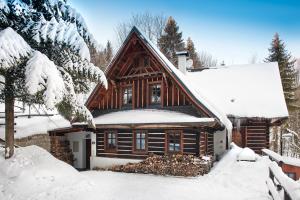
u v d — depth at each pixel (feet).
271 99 71.05
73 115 41.11
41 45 36.11
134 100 59.88
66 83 37.06
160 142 54.19
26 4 35.78
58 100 30.17
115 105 62.08
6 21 33.76
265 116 66.95
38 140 65.21
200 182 43.45
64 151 62.80
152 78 58.23
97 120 59.06
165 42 144.46
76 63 38.73
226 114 68.23
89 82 43.32
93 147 61.26
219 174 45.91
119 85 62.03
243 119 68.90
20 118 71.26
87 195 32.53
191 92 51.67
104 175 50.21
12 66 29.17
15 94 35.40
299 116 124.47
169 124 50.11
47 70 29.76
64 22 36.19
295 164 26.05
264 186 38.19
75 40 34.88
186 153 51.34
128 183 42.29
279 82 75.46
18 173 33.71
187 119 49.47
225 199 33.14
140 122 52.60
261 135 71.41
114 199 32.40
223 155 60.70
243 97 73.00
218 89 77.30
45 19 36.22
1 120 68.64
